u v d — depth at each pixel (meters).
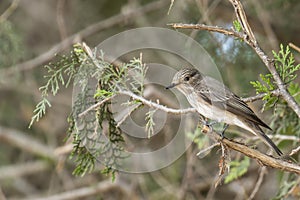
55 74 8.64
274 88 7.98
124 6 15.80
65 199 15.19
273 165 7.79
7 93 16.67
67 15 16.81
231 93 9.33
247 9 14.28
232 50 13.35
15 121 16.78
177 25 7.81
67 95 16.02
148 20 15.82
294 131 10.96
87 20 16.88
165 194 14.77
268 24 13.23
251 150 7.90
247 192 13.81
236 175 11.24
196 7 14.28
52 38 17.45
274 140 11.09
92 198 16.02
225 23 14.33
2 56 15.34
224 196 14.96
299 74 13.12
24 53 15.75
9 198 16.80
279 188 11.09
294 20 14.64
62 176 15.66
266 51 14.01
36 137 16.64
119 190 15.36
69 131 8.88
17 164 16.81
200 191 14.55
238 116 9.23
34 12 17.47
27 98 16.36
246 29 7.70
